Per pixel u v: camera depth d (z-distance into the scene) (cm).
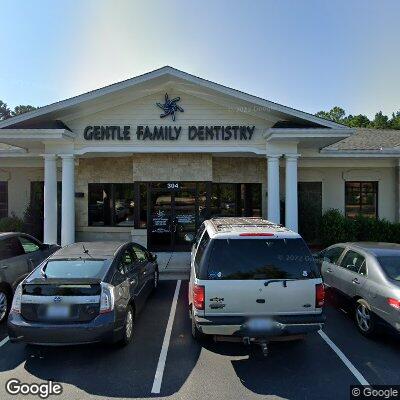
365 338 641
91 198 1566
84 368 533
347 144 1580
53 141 1216
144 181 1409
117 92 1180
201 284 525
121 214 1555
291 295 522
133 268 705
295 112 1169
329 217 1489
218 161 1533
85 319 537
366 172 1625
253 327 514
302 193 1630
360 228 1481
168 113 1231
